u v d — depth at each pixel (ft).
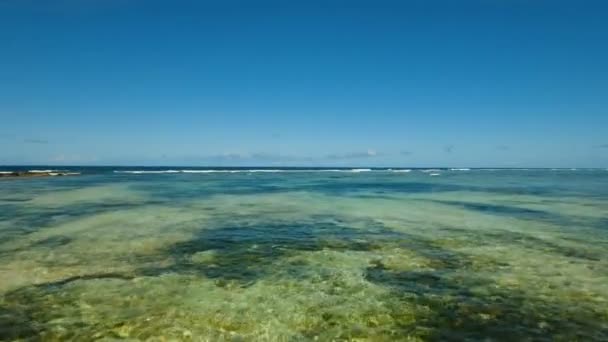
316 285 32.24
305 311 27.20
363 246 45.27
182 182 169.89
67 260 38.83
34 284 31.83
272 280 33.35
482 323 25.52
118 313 26.53
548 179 222.28
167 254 41.45
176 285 31.94
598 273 35.35
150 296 29.50
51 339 23.03
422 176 273.54
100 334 23.66
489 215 68.44
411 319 26.04
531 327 24.93
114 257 40.09
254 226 57.47
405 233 52.54
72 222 59.57
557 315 26.68
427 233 52.60
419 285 32.30
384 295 30.09
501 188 136.87
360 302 28.76
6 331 23.91
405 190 126.82
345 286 32.07
